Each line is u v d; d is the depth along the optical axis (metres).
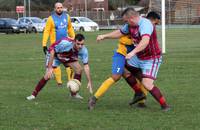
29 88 23.62
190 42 60.91
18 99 20.20
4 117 16.23
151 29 16.70
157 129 14.35
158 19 17.56
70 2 172.88
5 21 103.00
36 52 48.59
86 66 19.55
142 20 16.83
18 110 17.52
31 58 41.47
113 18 138.75
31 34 96.19
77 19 105.12
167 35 78.06
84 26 103.62
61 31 23.75
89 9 171.00
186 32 87.19
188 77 26.77
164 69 30.56
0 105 18.61
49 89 23.33
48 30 23.72
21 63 36.78
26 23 106.00
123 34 17.52
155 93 17.16
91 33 91.50
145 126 14.75
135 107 18.09
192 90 22.11
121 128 14.52
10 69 32.44
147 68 17.17
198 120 15.53
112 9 179.25
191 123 15.10
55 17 23.75
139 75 18.02
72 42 19.81
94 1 174.38
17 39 76.12
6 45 61.41
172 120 15.57
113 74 17.62
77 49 19.53
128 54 16.41
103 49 51.84
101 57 41.06
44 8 190.75
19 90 22.94
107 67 32.78
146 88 17.30
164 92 21.55
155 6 73.06
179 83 24.47
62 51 20.05
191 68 31.09
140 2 144.00
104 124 15.08
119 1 175.75
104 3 175.12
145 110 17.44
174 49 49.12
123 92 21.75
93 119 15.83
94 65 34.16
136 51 16.42
